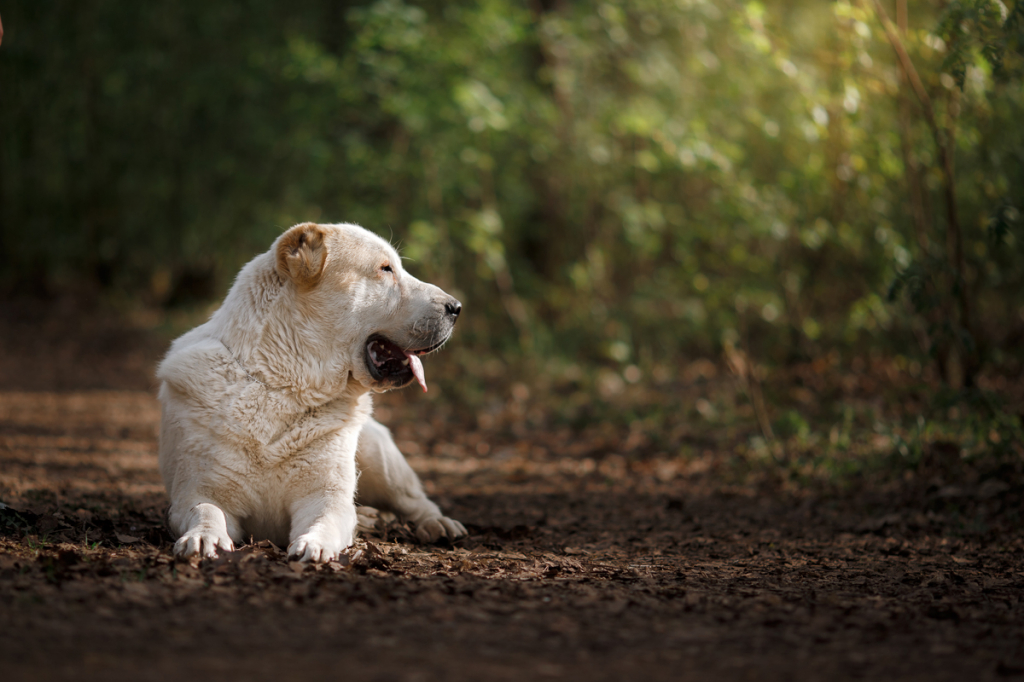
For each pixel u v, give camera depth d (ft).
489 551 14.23
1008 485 18.83
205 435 12.84
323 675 7.72
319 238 13.33
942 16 21.76
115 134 59.88
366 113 43.68
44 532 12.90
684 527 17.39
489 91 38.63
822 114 28.04
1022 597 11.64
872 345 33.96
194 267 62.80
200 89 55.16
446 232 41.81
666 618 10.11
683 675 8.13
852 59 27.09
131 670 7.62
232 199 58.70
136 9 55.77
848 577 12.84
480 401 35.60
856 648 9.11
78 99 58.34
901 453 21.47
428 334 14.08
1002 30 20.26
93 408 35.24
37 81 56.03
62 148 59.93
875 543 15.57
